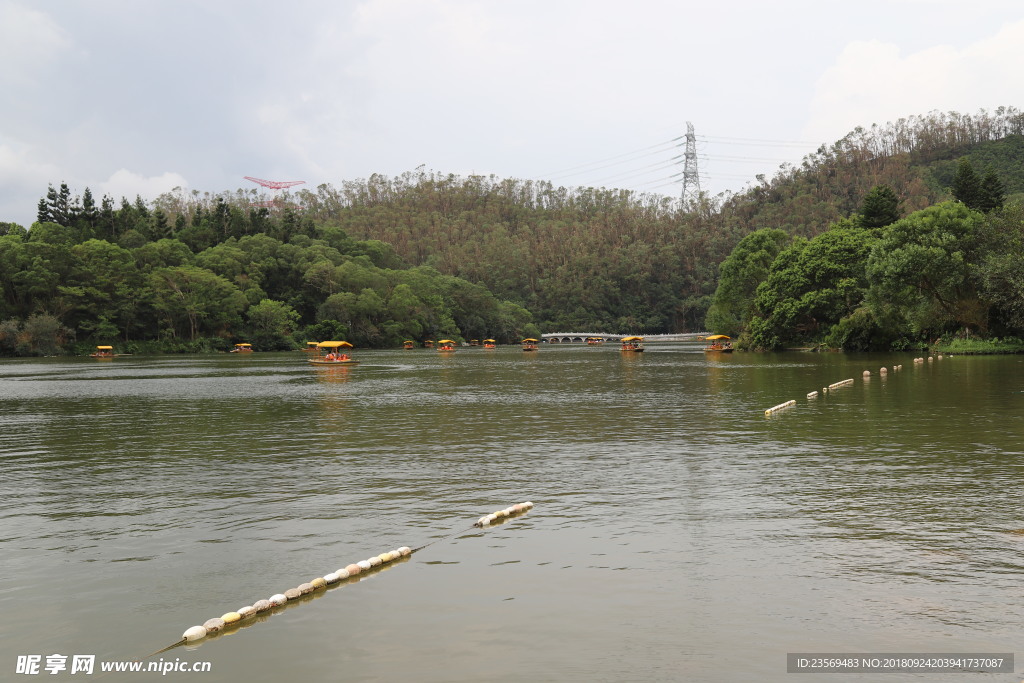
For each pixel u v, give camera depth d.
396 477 25.05
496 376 84.50
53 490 23.80
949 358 93.62
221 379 85.62
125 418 44.53
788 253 143.38
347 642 12.34
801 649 11.73
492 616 13.17
